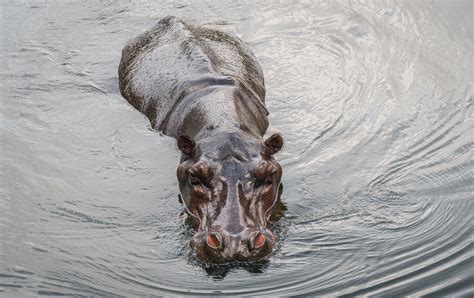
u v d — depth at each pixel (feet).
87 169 58.59
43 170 58.54
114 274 46.65
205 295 44.37
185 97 62.18
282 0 88.94
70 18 86.84
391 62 75.77
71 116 66.85
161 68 67.67
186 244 48.98
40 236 50.67
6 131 64.23
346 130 63.57
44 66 76.28
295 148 60.70
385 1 88.22
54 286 45.70
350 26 82.89
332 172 57.52
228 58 68.95
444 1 88.28
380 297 43.96
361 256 47.75
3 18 86.99
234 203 47.50
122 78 71.77
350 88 70.69
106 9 88.79
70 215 52.85
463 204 53.52
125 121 65.57
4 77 74.02
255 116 61.16
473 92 69.97
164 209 52.90
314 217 51.72
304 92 69.67
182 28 72.95
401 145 61.57
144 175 57.36
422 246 48.85
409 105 67.82
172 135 61.67
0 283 46.03
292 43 79.46
